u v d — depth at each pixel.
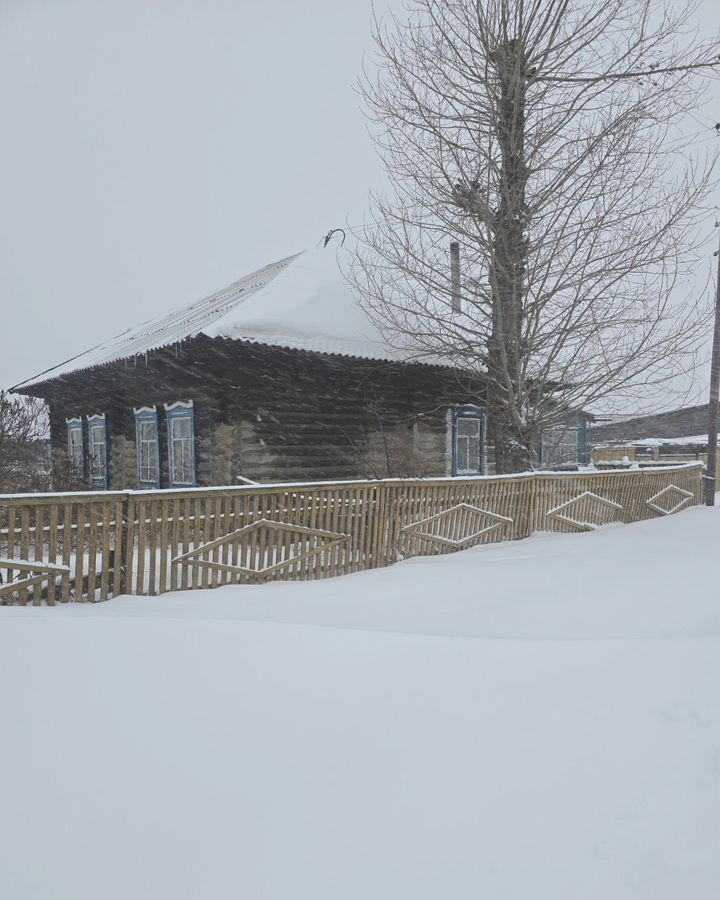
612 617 4.48
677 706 2.96
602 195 11.19
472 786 2.56
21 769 2.76
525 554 7.99
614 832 2.32
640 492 12.19
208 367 11.95
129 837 2.39
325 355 11.45
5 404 13.81
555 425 12.26
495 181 11.46
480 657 3.57
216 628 4.15
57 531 5.85
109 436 16.12
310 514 7.31
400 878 2.18
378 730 2.94
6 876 2.23
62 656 3.75
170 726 3.04
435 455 14.49
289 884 2.17
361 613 5.02
